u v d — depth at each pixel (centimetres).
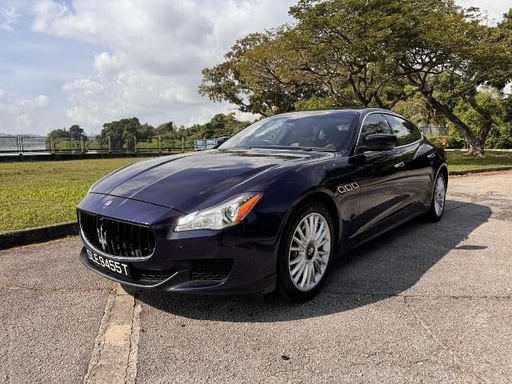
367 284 318
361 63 1655
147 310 277
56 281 329
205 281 251
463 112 3094
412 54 1688
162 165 331
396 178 400
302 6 1595
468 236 456
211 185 270
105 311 276
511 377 199
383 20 1446
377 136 345
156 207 257
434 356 218
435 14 1558
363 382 197
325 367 209
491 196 741
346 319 261
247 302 287
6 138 2139
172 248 244
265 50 1820
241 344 233
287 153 345
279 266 267
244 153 356
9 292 307
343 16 1486
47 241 447
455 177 1089
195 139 2898
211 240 242
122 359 220
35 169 1398
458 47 1552
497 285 313
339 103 1955
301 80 1945
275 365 212
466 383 195
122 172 334
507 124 2922
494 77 1934
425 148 493
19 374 206
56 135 2344
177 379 202
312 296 293
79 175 1153
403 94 2202
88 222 287
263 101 3231
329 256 311
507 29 1844
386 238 449
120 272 265
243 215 249
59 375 206
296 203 271
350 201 327
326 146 361
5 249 418
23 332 248
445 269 349
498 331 244
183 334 245
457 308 274
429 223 519
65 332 248
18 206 584
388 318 261
